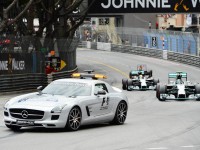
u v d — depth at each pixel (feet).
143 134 138.92
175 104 244.63
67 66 404.77
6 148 113.60
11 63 306.96
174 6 449.06
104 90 156.66
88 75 175.11
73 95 147.02
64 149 112.27
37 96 145.07
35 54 331.57
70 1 459.32
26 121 136.46
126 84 328.49
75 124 142.41
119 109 162.30
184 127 156.35
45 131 142.20
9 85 295.48
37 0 386.93
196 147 116.16
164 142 124.16
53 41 366.84
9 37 306.55
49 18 406.41
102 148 113.91
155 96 288.71
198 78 422.82
